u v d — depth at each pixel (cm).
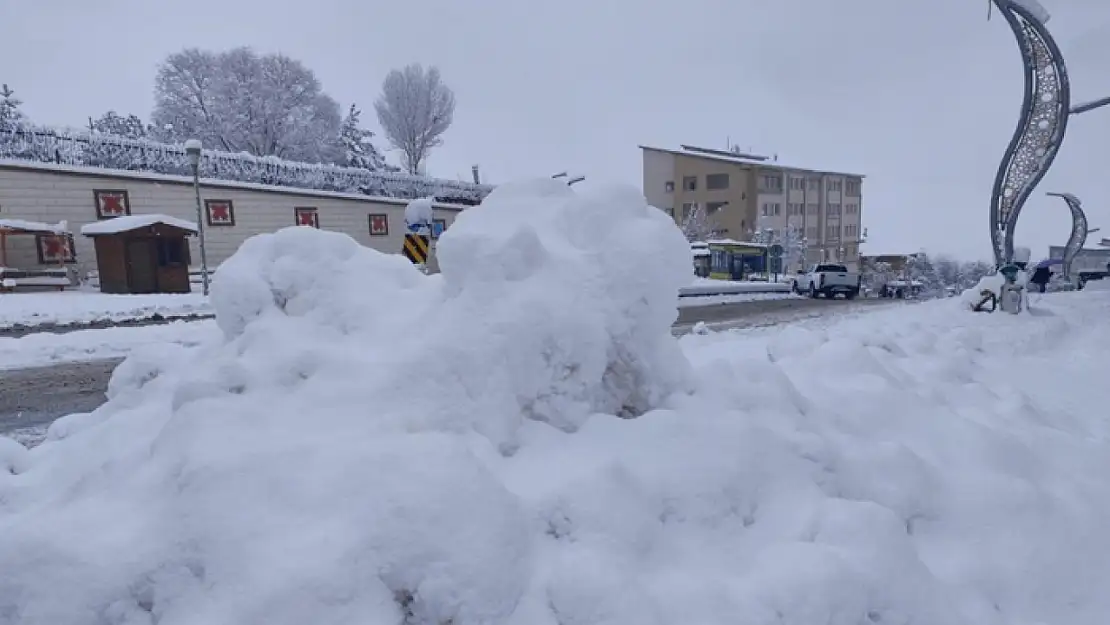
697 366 314
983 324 1049
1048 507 281
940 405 375
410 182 3067
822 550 207
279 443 201
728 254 3559
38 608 172
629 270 268
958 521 267
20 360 911
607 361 267
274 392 235
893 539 222
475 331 240
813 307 2123
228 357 270
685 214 5878
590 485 205
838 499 239
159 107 4138
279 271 287
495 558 177
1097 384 593
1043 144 1296
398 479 184
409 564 172
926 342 656
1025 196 1321
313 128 4319
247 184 2444
